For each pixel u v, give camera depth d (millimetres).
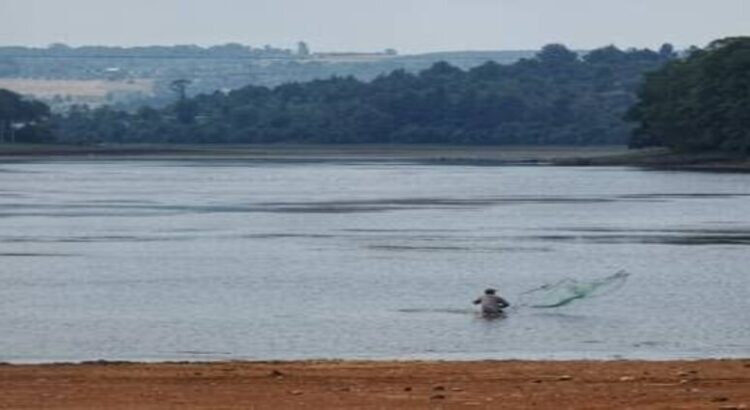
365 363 79062
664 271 164250
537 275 162875
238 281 156750
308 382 69375
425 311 128125
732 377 70750
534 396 64188
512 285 151875
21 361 96375
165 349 104938
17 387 67875
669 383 68500
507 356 99688
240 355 101500
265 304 134625
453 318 122750
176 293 144875
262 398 64250
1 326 118125
